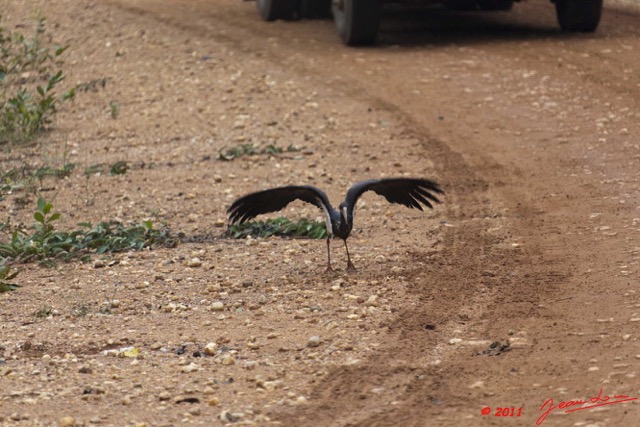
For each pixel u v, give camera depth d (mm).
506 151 30297
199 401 14930
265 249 23359
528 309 18234
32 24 52031
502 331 17266
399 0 44312
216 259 22766
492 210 25062
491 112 34562
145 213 26750
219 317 18828
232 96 38719
